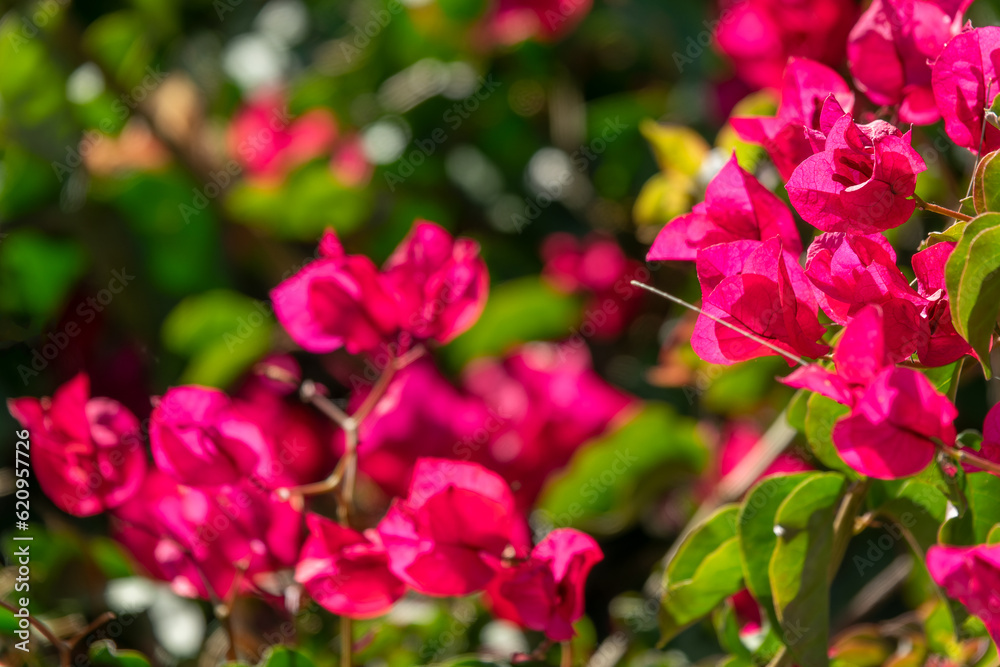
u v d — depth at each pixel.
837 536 0.79
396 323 0.84
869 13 0.79
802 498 0.79
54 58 1.27
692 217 0.78
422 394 1.04
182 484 0.82
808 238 0.91
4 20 1.25
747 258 0.75
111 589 0.95
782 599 0.78
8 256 1.22
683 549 0.83
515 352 1.20
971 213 0.76
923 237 0.94
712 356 0.75
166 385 1.20
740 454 1.03
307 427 1.07
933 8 0.79
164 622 0.95
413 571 0.79
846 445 0.73
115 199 1.25
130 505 0.88
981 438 0.78
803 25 0.92
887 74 0.79
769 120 0.79
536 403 1.08
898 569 0.95
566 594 0.80
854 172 0.75
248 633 0.94
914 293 0.75
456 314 0.84
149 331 1.25
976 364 0.79
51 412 0.85
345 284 0.83
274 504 0.85
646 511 1.07
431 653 0.94
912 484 0.79
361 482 1.03
